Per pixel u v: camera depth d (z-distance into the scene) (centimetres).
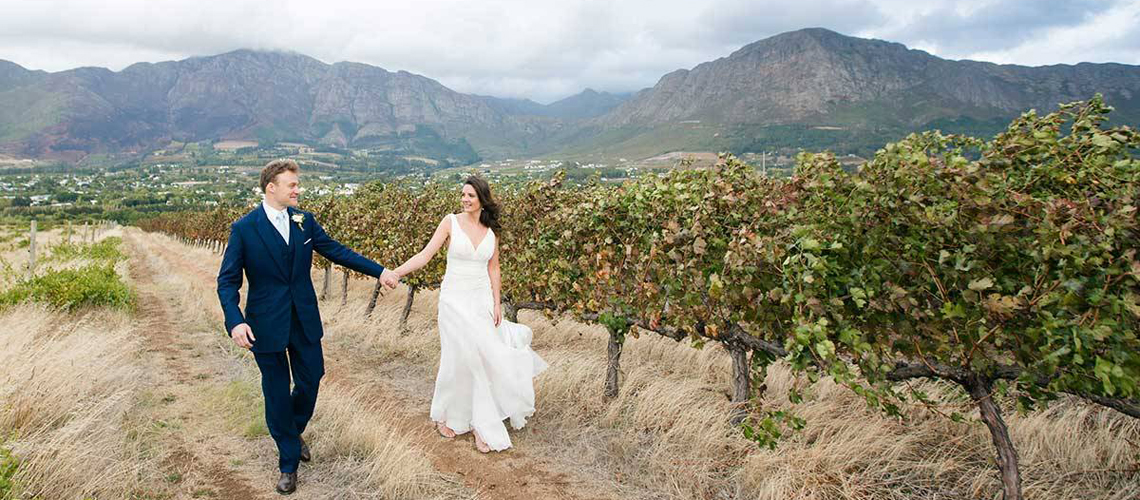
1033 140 351
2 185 19562
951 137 385
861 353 346
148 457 414
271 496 376
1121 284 274
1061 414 486
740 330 454
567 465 438
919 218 324
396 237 1012
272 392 377
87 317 939
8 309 880
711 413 491
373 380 646
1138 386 276
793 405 514
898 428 471
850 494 371
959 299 343
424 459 420
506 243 781
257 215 375
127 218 10212
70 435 375
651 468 428
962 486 395
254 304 372
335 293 1435
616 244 585
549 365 639
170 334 883
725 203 478
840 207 374
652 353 758
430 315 1030
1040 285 300
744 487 399
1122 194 293
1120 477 393
